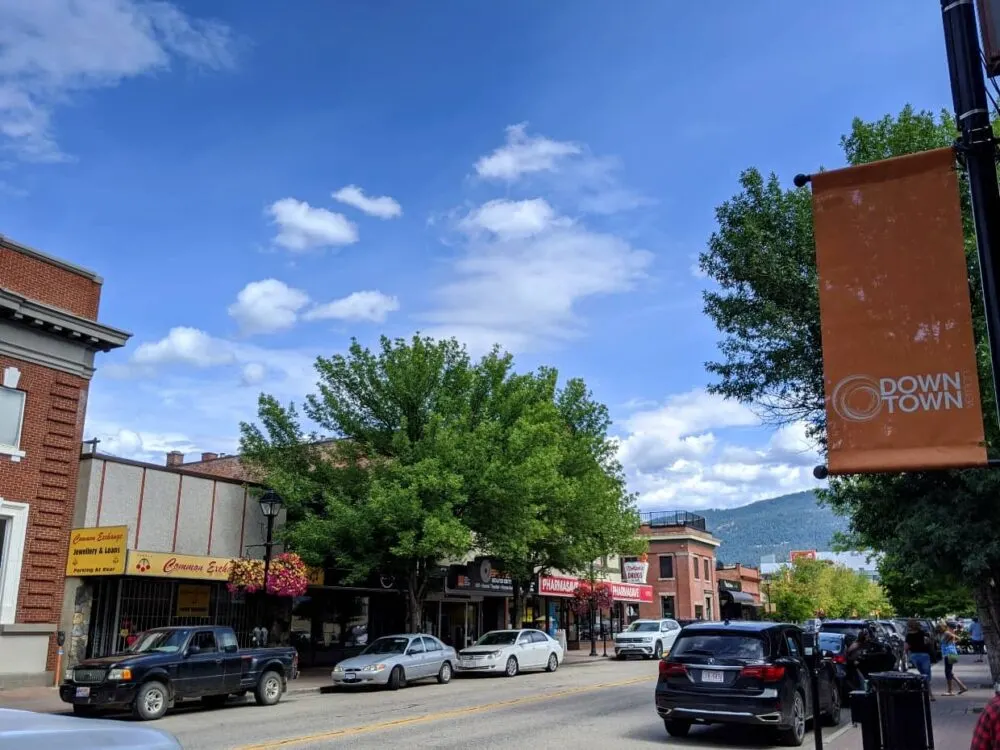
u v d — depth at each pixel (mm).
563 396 36250
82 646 21812
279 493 25734
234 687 17625
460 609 37125
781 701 12117
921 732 8719
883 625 23766
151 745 2885
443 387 27547
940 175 6012
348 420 27094
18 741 2557
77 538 21984
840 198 6258
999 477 12453
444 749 11898
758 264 15727
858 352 5965
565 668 31438
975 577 13312
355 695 20609
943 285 5879
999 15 5645
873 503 14945
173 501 24516
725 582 71250
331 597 30484
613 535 34969
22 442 21406
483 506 26000
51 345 22359
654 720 15195
